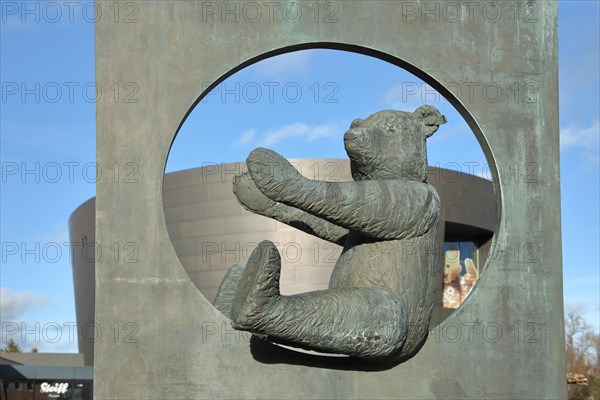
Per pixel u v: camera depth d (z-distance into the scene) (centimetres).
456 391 598
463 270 2655
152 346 568
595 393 3141
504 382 608
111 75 592
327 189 534
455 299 2644
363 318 536
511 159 638
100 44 594
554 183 641
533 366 615
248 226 2400
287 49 617
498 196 637
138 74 594
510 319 617
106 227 576
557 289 629
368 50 628
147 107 591
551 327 623
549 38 656
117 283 572
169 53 599
